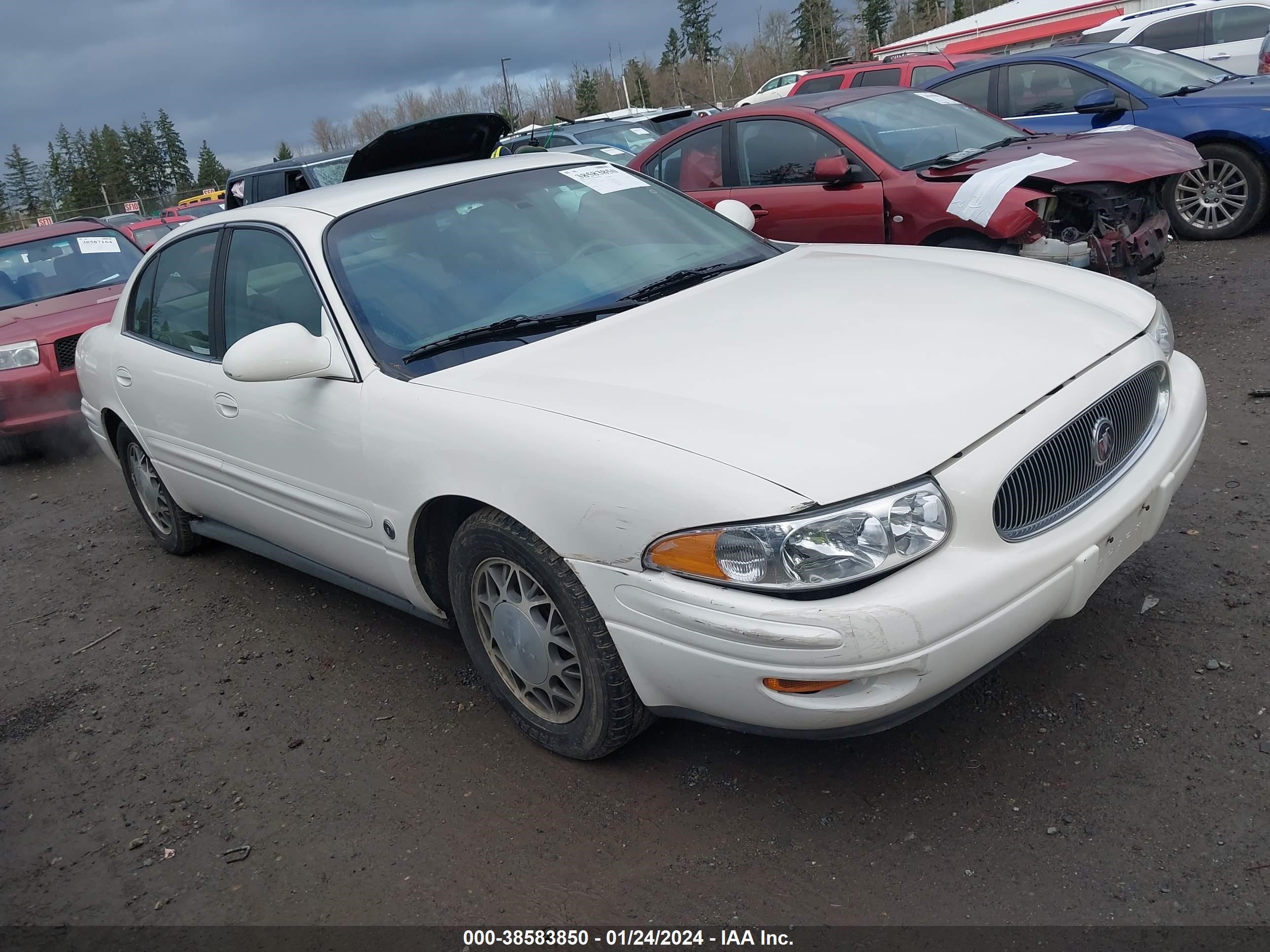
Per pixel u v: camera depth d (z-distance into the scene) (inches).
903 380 96.3
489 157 178.5
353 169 165.2
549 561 100.8
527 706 116.0
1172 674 111.6
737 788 105.3
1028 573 89.0
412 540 118.6
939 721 110.7
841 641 82.0
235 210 156.7
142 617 173.3
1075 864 88.3
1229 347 214.1
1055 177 211.8
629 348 111.8
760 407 94.0
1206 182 308.2
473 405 107.0
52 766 132.0
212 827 113.5
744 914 88.9
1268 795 92.3
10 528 237.8
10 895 107.7
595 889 94.5
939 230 226.4
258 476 142.3
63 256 331.6
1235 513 144.6
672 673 93.3
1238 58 440.1
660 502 88.9
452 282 128.1
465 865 100.6
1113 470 103.6
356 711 132.9
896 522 84.1
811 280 129.6
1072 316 113.6
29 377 275.1
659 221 149.8
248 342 117.1
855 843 95.1
